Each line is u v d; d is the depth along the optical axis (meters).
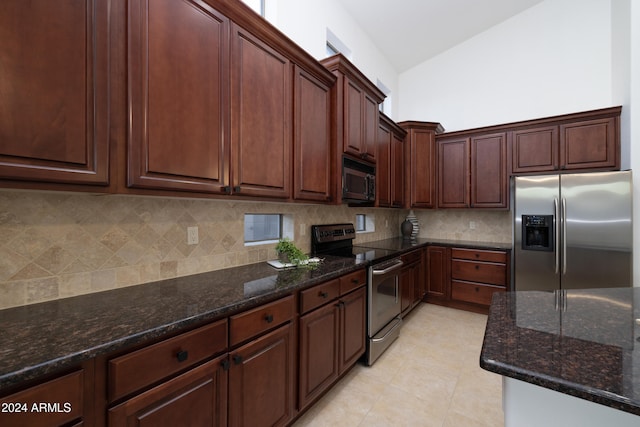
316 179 2.10
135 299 1.21
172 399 0.98
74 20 0.95
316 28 2.74
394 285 2.67
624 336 0.83
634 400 0.54
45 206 1.14
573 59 3.33
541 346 0.77
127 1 1.09
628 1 2.73
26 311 1.05
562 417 0.75
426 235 4.34
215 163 1.40
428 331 2.93
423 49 4.09
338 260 2.22
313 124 2.07
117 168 1.07
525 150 3.29
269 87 1.71
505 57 3.73
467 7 3.41
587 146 2.96
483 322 3.17
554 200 2.81
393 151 3.47
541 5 3.49
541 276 2.88
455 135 3.72
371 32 3.65
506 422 0.82
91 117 0.99
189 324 1.01
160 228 1.52
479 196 3.57
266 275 1.68
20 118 0.84
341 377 2.09
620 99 2.88
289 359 1.49
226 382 1.16
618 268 2.55
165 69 1.20
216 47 1.41
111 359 0.84
